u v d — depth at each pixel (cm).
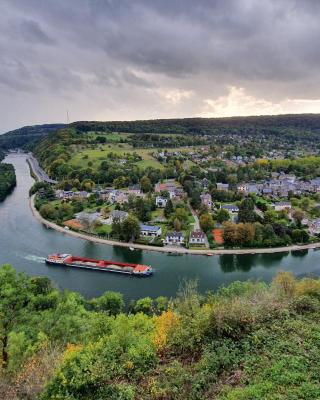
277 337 2241
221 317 2328
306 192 15062
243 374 1947
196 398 1831
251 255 8906
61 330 3306
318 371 1881
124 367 2091
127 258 8750
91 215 11475
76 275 7669
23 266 8131
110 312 5381
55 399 1902
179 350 2286
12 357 2803
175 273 7781
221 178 16925
